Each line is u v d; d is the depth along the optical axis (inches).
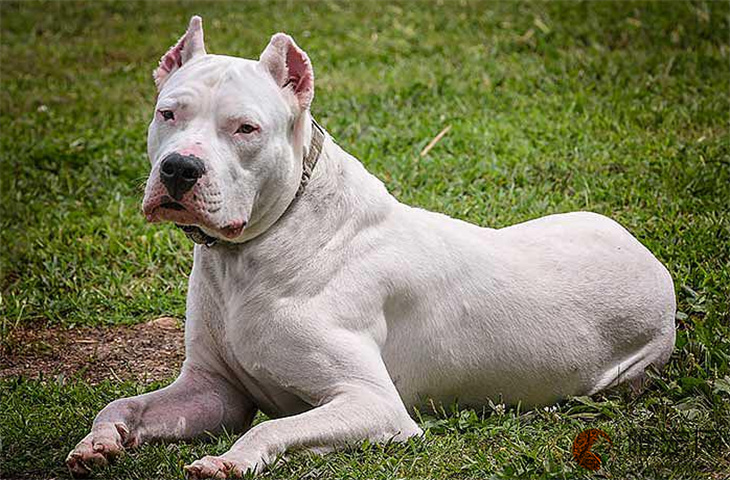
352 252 278.4
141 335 378.0
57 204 490.0
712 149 486.0
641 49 647.8
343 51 690.2
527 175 476.4
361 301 274.8
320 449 257.4
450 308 287.3
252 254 273.0
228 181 255.0
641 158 485.7
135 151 542.9
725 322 341.4
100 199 493.4
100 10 828.6
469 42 693.3
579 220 320.8
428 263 285.7
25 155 534.9
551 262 305.4
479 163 490.0
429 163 490.3
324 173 278.2
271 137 261.7
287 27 751.1
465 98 585.6
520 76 614.5
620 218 425.4
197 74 263.3
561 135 522.0
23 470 264.7
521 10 740.0
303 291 272.7
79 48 744.3
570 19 703.7
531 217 431.5
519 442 273.7
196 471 242.4
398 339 283.4
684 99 560.4
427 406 292.4
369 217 283.0
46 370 352.5
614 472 255.0
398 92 596.1
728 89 573.3
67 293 409.7
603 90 583.8
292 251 273.0
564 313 300.2
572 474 252.2
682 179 455.8
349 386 265.7
